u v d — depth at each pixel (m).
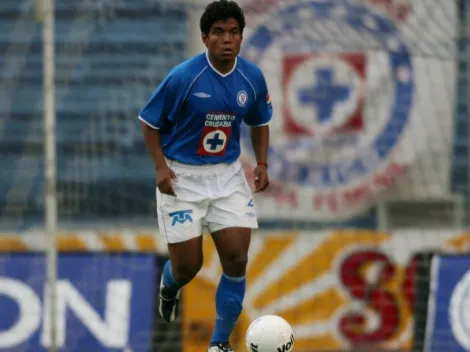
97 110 28.94
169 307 21.61
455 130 30.09
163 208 19.88
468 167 30.08
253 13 28.98
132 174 28.84
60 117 28.78
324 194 29.45
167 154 19.84
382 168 29.77
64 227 28.33
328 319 28.55
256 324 19.14
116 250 28.25
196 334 28.08
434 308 28.92
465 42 29.86
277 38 29.12
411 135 29.92
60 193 28.39
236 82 19.31
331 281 28.72
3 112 29.62
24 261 27.95
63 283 27.75
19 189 29.50
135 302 27.95
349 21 29.39
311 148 29.39
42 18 26.52
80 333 27.53
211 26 18.53
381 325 28.77
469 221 29.92
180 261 19.92
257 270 28.53
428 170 29.94
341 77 29.45
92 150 28.73
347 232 28.98
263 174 20.52
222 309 20.30
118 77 29.16
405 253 29.17
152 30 29.34
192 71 19.08
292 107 29.27
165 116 19.56
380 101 29.70
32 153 29.62
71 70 29.09
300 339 28.38
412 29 29.70
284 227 29.19
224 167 19.92
